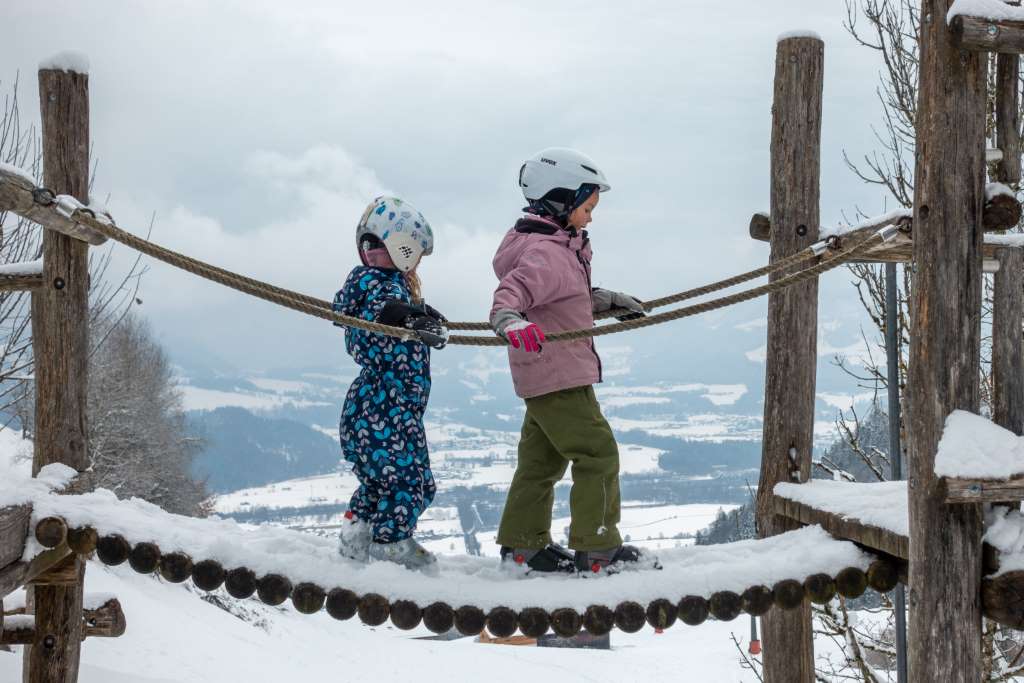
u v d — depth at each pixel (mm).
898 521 3887
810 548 4082
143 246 3887
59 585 4645
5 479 4094
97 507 3941
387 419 3670
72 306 4402
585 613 3639
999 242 4008
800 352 5172
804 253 4977
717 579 3812
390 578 3598
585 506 3797
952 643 3508
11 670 8328
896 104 7832
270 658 18562
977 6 3400
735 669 22703
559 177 3930
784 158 5195
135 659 14273
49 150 4207
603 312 4887
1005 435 3449
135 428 38469
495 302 3689
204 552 3693
